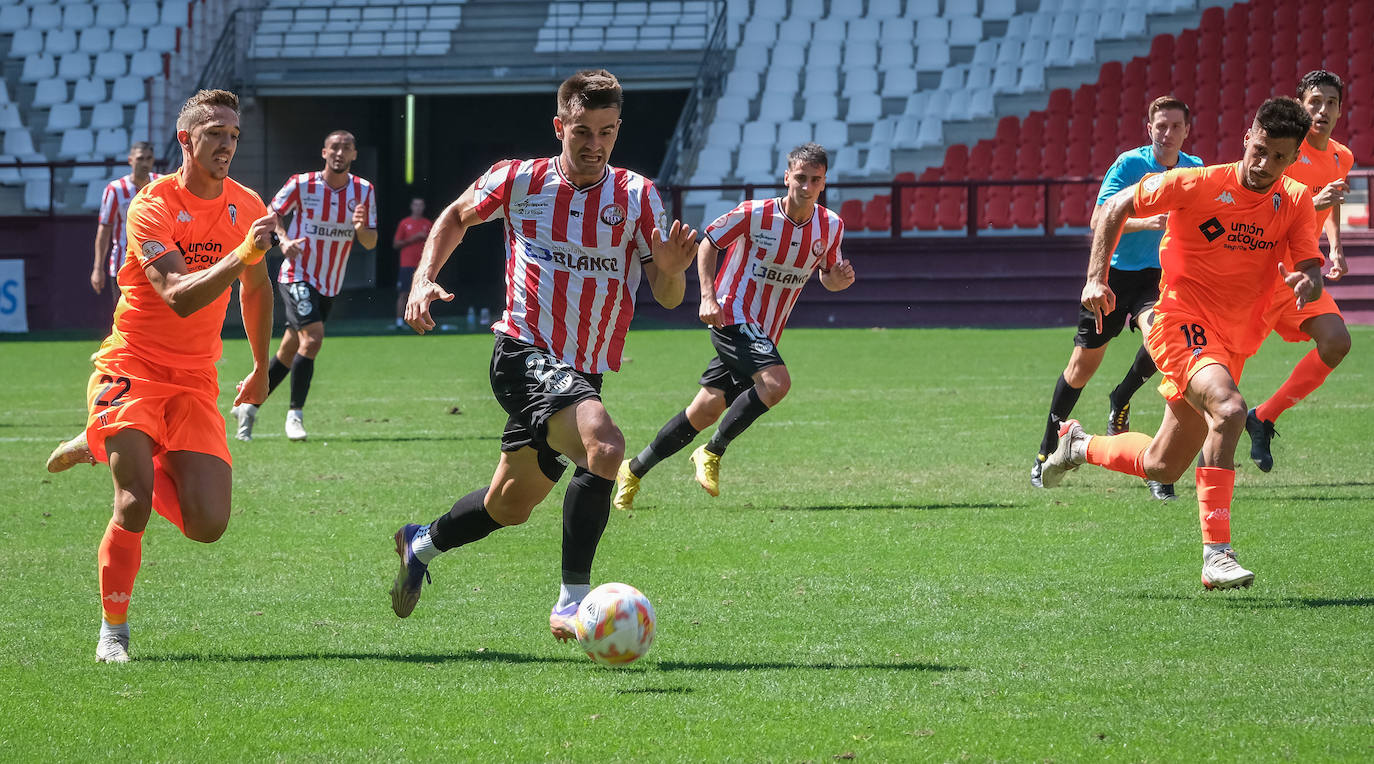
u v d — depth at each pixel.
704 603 16.55
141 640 15.02
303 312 31.30
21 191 81.19
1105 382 41.62
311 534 20.95
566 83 14.23
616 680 13.40
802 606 16.31
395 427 34.03
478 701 12.74
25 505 23.38
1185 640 14.41
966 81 84.94
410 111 101.38
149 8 89.38
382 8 89.75
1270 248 16.92
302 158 93.19
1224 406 16.12
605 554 19.45
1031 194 75.12
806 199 22.59
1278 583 16.83
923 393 39.62
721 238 22.67
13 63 87.94
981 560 18.66
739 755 11.21
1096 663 13.65
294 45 88.75
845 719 12.08
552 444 14.23
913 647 14.41
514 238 14.79
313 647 14.72
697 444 30.41
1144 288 24.45
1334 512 21.05
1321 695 12.44
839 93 85.50
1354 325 61.91
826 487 24.91
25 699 12.82
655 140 103.75
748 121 85.00
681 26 89.12
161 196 14.52
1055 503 22.80
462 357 54.91
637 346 58.16
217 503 14.55
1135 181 24.06
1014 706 12.35
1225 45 78.62
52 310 69.62
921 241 69.25
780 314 23.38
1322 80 22.89
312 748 11.47
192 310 13.81
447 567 18.73
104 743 11.60
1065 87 82.81
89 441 14.65
